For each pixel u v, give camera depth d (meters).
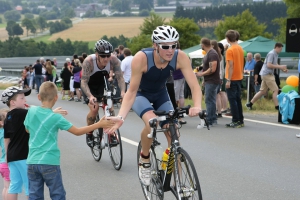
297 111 10.27
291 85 10.86
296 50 10.00
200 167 6.83
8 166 4.82
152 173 4.98
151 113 4.94
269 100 15.05
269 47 19.38
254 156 7.44
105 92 7.05
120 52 16.03
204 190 5.75
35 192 4.44
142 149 5.11
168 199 5.39
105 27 123.12
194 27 51.78
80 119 12.29
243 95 17.12
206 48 10.02
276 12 80.38
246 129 9.80
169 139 4.98
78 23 136.38
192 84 4.91
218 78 10.04
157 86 5.09
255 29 49.56
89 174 6.68
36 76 22.31
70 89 18.11
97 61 7.03
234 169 6.69
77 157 7.77
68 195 5.77
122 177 6.48
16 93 4.79
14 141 4.73
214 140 8.74
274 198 5.43
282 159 7.23
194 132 9.59
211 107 10.13
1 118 5.00
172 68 4.94
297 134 8.97
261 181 6.09
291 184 5.96
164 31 4.62
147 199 5.27
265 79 12.26
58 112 4.64
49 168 4.40
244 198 5.43
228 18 50.47
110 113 6.90
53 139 4.46
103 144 7.01
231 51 9.71
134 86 4.88
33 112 4.47
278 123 10.49
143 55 4.82
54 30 129.12
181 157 4.41
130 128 10.42
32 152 4.44
